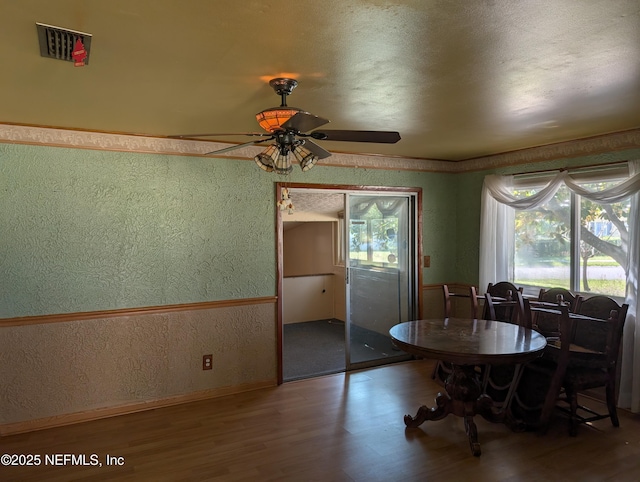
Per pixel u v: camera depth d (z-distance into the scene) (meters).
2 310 3.40
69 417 3.60
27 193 3.46
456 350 2.93
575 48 2.03
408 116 3.27
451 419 3.60
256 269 4.37
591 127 3.66
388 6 1.63
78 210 3.62
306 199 6.34
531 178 4.63
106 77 2.36
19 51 2.00
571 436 3.28
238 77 2.38
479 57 2.13
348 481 2.70
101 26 1.77
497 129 3.72
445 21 1.75
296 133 2.46
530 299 4.52
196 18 1.71
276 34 1.86
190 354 4.07
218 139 4.04
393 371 4.86
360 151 4.78
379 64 2.21
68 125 3.46
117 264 3.77
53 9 1.62
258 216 4.37
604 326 3.57
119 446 3.19
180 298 4.02
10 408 3.43
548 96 2.78
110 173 3.73
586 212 4.20
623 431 3.36
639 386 3.62
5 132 3.38
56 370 3.57
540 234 4.63
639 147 3.73
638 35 1.90
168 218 3.96
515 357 2.86
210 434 3.36
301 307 7.37
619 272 3.92
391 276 5.29
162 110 3.03
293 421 3.58
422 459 2.97
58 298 3.57
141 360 3.87
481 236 5.10
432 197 5.45
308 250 8.45
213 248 4.16
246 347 4.31
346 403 3.95
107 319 3.74
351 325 4.97
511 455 3.02
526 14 1.70
